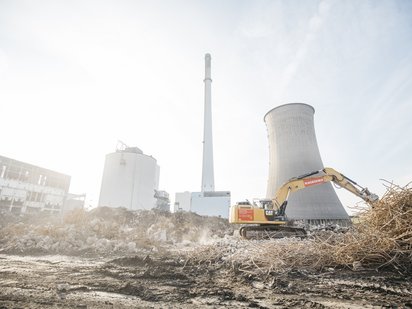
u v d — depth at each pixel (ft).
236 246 23.91
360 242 15.81
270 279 13.94
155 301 10.86
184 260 20.74
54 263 20.49
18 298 10.87
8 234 32.94
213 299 11.13
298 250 17.30
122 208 75.61
